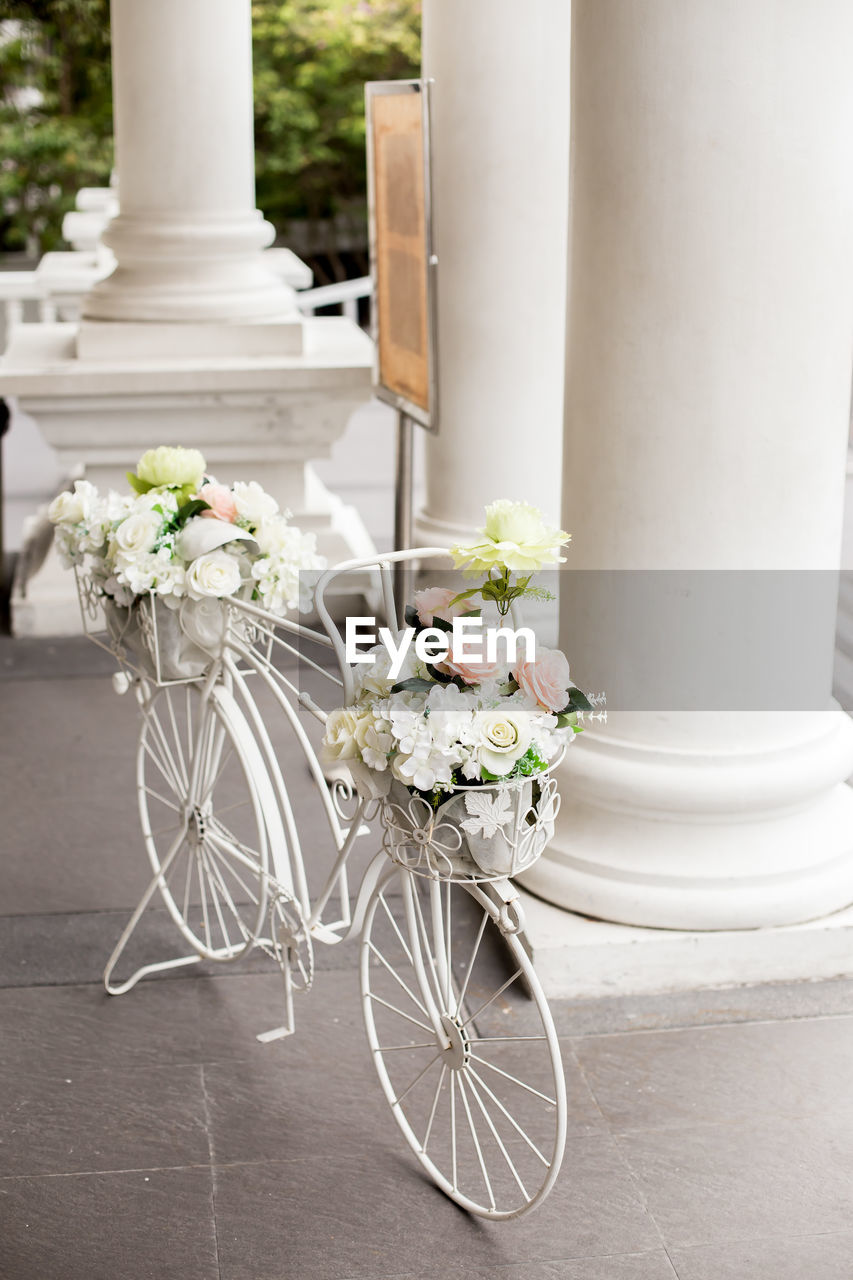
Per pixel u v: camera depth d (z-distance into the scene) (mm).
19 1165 3385
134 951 4332
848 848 4262
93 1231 3174
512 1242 3141
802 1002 4043
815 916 4156
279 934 3773
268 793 3762
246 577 3705
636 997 4074
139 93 7039
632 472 3896
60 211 18297
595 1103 3617
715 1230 3176
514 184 5945
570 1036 3885
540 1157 3070
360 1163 3406
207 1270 3059
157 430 6945
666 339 3768
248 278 7242
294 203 19328
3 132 17938
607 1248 3121
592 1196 3285
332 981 4168
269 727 5883
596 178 3799
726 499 3857
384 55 18062
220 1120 3557
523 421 6234
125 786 5496
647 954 4066
